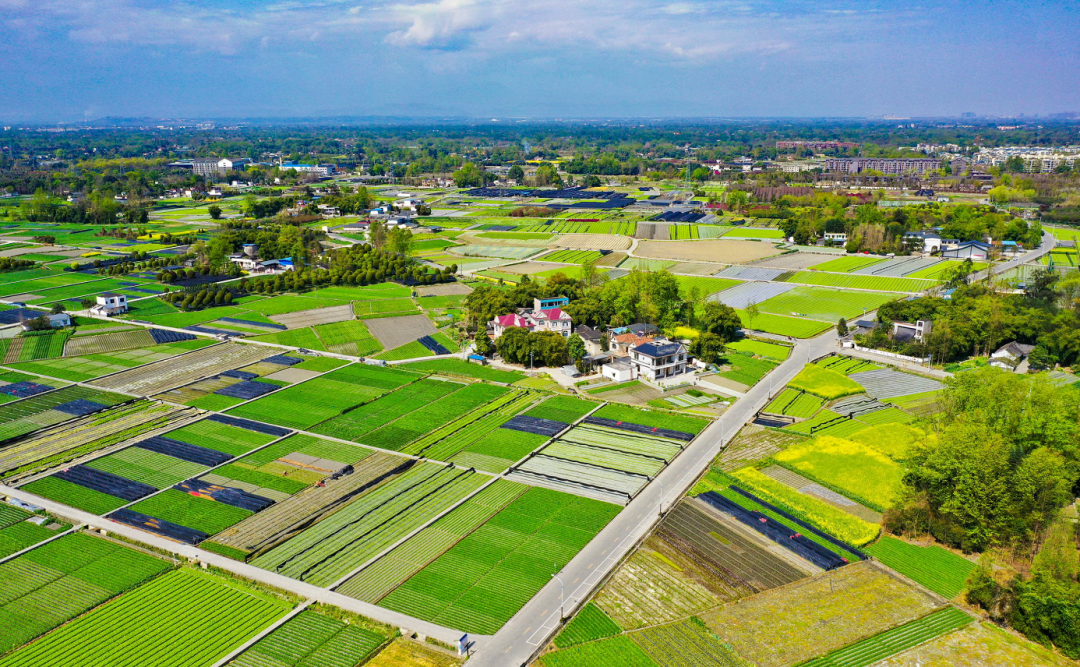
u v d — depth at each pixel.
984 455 89.31
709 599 81.62
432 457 116.75
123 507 100.69
